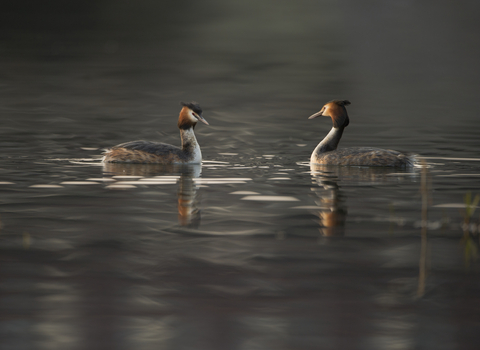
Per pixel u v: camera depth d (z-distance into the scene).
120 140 22.20
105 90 35.81
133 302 8.44
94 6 91.25
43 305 8.32
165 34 69.00
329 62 50.38
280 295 8.64
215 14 89.69
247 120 27.48
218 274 9.35
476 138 22.36
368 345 7.36
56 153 19.19
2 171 16.34
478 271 9.41
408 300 8.48
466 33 72.12
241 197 13.86
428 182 15.23
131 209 12.80
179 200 13.56
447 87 38.38
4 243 10.66
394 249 10.39
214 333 7.62
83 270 9.50
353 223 11.85
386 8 99.19
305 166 17.58
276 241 10.81
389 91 36.66
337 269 9.54
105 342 7.40
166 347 7.31
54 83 38.00
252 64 48.81
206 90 36.56
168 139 22.98
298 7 99.38
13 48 54.69
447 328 7.75
